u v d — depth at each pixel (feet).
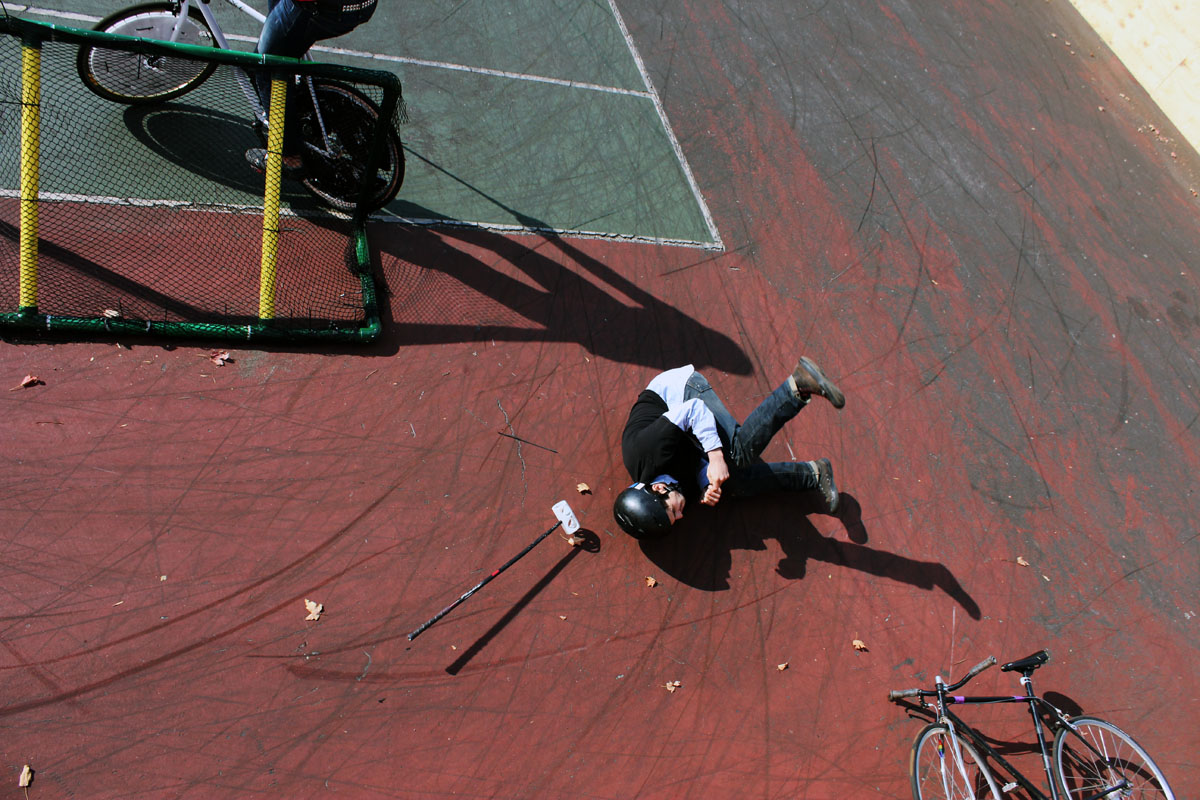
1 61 15.61
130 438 13.17
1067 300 22.63
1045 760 13.61
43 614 11.39
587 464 15.57
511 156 19.99
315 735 11.52
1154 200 26.84
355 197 16.92
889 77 26.68
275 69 13.94
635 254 19.27
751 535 15.74
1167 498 19.27
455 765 11.84
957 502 17.61
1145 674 16.21
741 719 13.52
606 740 12.68
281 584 12.57
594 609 13.91
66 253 14.57
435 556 13.57
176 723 11.10
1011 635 15.97
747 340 18.74
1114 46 31.83
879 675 14.74
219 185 16.61
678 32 24.82
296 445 13.98
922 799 13.38
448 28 21.76
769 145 23.08
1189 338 23.07
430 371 15.70
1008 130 26.86
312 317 15.47
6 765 10.27
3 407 12.85
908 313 20.72
